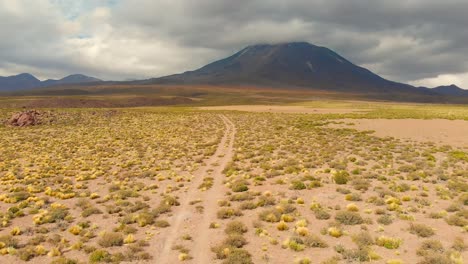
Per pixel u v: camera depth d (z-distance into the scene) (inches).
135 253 663.8
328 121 3021.7
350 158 1473.9
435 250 607.2
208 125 3262.8
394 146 1782.7
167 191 1105.4
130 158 1759.4
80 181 1310.3
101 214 919.7
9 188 1206.9
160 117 4101.9
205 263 617.3
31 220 880.3
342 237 690.2
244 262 595.2
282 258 616.4
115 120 3779.5
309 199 948.6
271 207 892.0
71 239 754.8
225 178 1254.3
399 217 778.8
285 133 2460.6
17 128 3120.1
